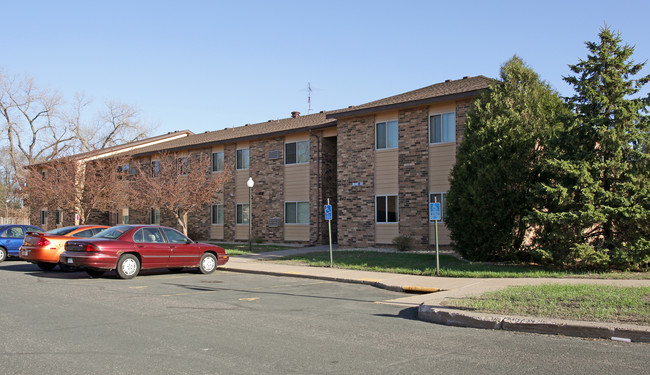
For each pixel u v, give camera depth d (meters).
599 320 7.75
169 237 15.64
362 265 16.95
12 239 20.44
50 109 53.44
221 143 31.41
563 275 13.30
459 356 6.32
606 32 15.04
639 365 5.89
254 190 29.98
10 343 6.79
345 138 24.34
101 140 56.53
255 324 8.24
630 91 14.82
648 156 13.93
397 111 22.72
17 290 11.89
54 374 5.45
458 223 16.98
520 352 6.52
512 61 17.66
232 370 5.64
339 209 24.28
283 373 5.55
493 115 16.81
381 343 7.00
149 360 6.02
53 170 32.03
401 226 22.22
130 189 28.88
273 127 31.42
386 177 22.92
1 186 59.78
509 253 16.16
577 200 14.55
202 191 26.42
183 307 9.80
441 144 21.33
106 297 10.95
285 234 28.36
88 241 14.06
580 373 5.58
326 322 8.48
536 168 15.67
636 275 13.09
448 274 14.23
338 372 5.60
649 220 13.74
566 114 15.19
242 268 17.12
